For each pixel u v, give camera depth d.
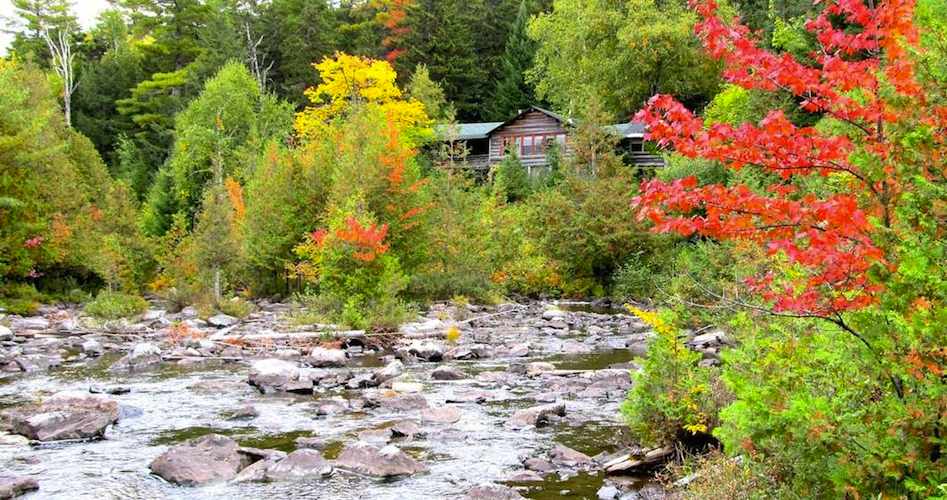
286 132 57.19
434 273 34.75
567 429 12.07
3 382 16.59
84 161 44.66
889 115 5.43
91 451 11.00
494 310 33.09
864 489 5.41
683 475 8.85
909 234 5.19
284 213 36.31
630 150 57.09
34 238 33.59
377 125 34.69
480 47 82.69
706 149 5.67
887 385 5.79
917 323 5.04
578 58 60.03
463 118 75.75
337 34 76.62
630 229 36.81
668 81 57.62
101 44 93.19
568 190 39.31
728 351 7.74
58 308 33.47
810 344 6.72
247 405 13.97
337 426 12.51
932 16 5.62
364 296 24.09
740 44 5.87
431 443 11.37
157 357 19.75
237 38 76.06
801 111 23.48
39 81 44.62
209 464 9.91
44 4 79.69
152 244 40.41
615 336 24.69
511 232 39.97
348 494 9.02
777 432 5.98
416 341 22.23
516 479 9.50
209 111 57.91
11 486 8.98
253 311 32.12
